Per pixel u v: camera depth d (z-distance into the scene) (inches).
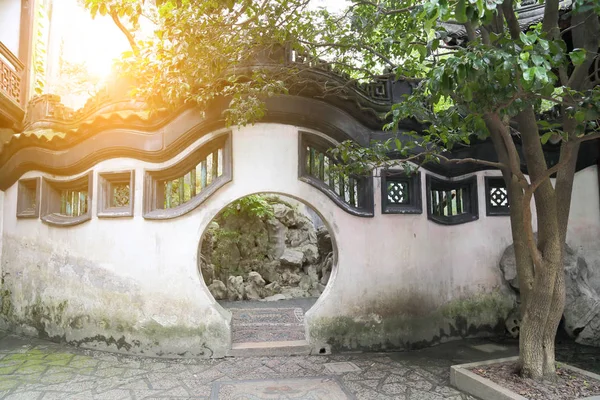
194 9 162.1
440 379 182.2
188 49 165.9
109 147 227.6
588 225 266.7
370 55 245.9
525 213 155.3
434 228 246.2
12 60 276.7
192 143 222.1
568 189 165.9
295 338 251.6
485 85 119.3
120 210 230.2
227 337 213.3
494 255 259.3
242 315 333.1
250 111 186.5
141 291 219.5
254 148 220.7
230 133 219.6
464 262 254.5
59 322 238.2
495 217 262.1
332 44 210.5
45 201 253.1
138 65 185.9
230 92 199.6
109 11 165.3
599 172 265.9
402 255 232.7
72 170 242.5
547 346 163.3
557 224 162.4
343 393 166.7
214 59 179.2
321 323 218.7
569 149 145.7
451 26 246.7
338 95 223.5
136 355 216.4
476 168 257.9
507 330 255.3
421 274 236.1
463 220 255.4
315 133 225.5
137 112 227.9
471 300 252.8
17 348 227.6
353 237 225.8
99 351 223.3
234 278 425.7
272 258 457.4
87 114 245.8
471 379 163.5
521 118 165.2
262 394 165.9
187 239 218.2
